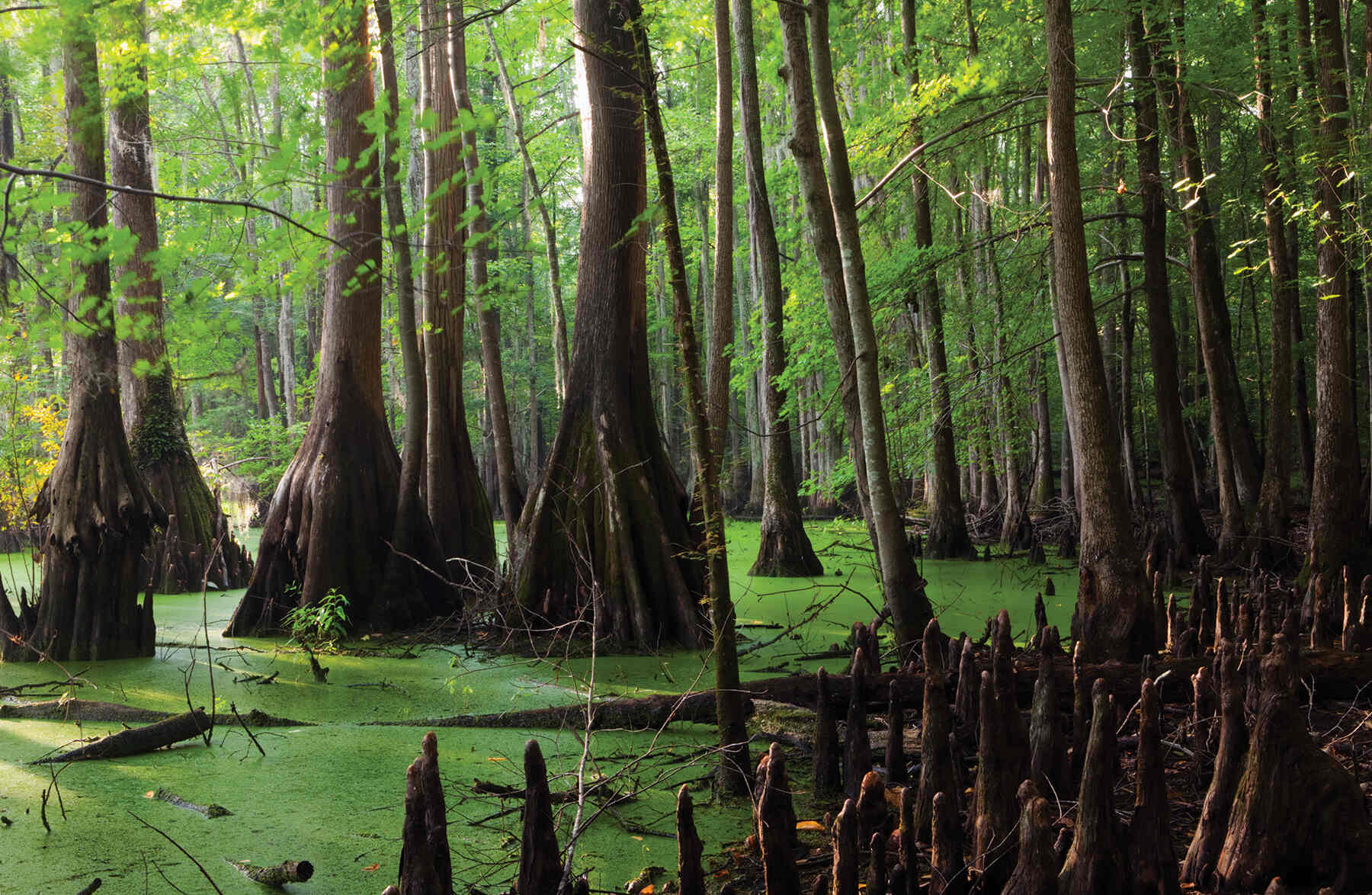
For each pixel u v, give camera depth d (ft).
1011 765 13.01
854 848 10.57
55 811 18.15
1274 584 39.22
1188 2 49.06
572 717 23.40
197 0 16.30
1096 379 24.23
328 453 38.17
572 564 35.22
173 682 29.48
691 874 10.91
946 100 43.78
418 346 44.42
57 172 11.99
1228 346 56.49
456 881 14.43
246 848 16.34
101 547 32.91
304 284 15.31
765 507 48.78
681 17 58.34
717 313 44.96
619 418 35.88
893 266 45.78
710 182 94.84
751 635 35.65
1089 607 23.80
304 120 15.11
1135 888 11.33
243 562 52.31
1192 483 49.01
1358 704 20.52
